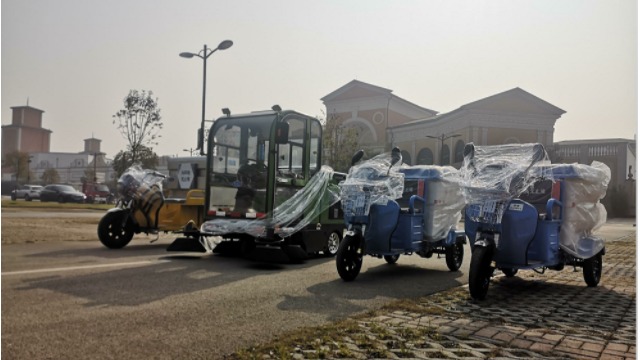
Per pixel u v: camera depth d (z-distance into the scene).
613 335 4.77
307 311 5.44
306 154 10.07
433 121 51.53
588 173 7.52
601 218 8.00
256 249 8.98
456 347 4.27
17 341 4.12
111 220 10.49
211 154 9.91
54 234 12.63
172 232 11.33
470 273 6.32
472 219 6.88
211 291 6.34
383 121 57.47
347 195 7.97
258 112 9.63
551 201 7.12
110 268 7.89
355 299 6.19
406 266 9.70
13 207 26.83
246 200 9.27
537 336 4.66
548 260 7.02
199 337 4.34
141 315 5.03
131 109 27.91
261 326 4.75
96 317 4.91
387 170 8.09
